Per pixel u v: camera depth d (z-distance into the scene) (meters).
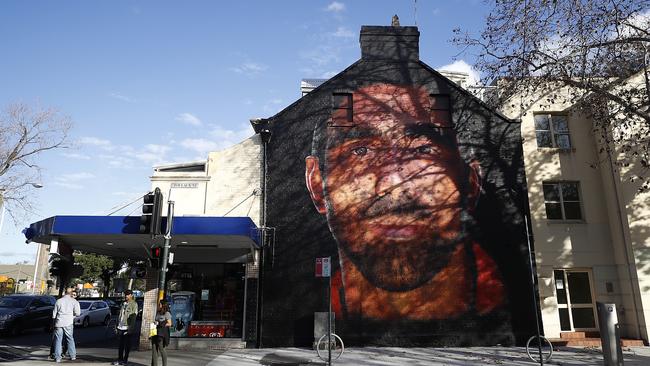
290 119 15.98
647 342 14.27
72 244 14.91
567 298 15.55
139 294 45.59
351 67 16.41
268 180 15.45
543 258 15.41
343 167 15.54
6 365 11.06
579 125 16.89
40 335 20.00
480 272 14.81
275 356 12.48
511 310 14.61
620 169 15.59
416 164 15.59
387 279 14.62
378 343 14.12
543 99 17.02
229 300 14.81
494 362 11.52
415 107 16.12
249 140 15.89
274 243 14.91
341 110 16.23
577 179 16.38
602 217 16.08
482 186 15.53
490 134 16.03
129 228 12.70
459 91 16.36
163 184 15.39
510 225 15.29
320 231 15.00
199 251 14.95
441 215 15.20
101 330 23.05
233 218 12.72
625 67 13.49
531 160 16.39
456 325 14.36
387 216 15.11
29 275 80.38
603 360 10.78
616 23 12.13
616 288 15.51
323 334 13.55
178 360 11.93
